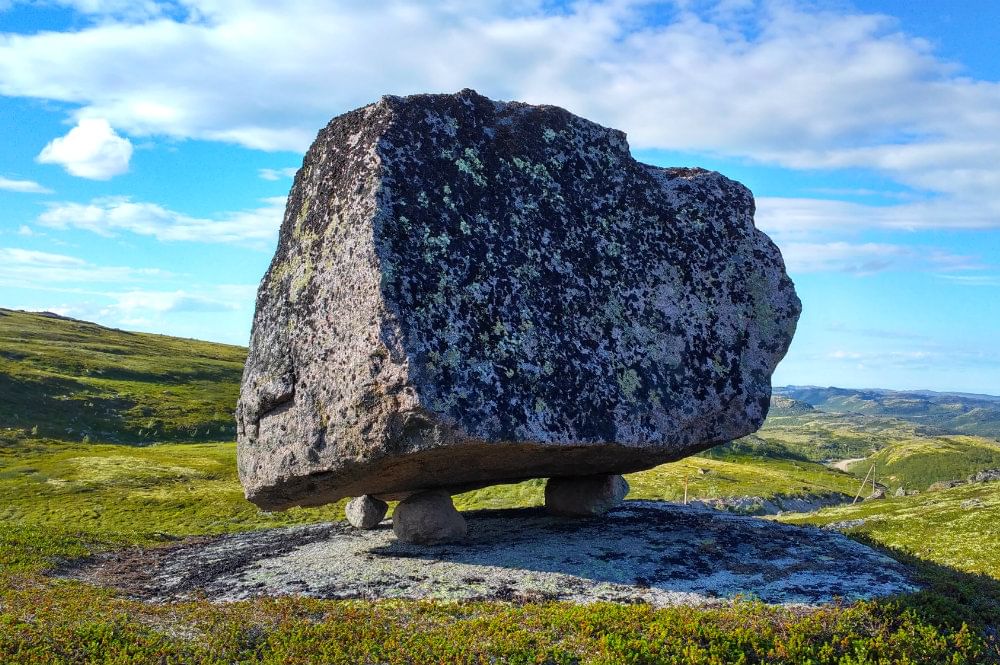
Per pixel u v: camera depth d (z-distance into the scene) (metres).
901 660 10.77
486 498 45.81
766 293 17.27
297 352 14.27
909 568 14.96
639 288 15.80
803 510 69.12
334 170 15.07
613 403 14.52
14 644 10.98
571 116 16.78
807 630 11.40
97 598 14.13
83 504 42.94
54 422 89.94
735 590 13.42
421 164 14.40
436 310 13.32
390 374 12.73
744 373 16.41
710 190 17.78
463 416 12.76
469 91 15.80
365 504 20.58
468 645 11.05
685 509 20.52
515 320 13.98
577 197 15.92
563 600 13.12
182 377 133.25
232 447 85.19
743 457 143.25
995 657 11.36
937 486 75.38
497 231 14.55
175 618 12.54
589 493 19.41
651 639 11.11
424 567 15.44
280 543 19.83
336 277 13.89
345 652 11.06
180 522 38.41
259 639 11.61
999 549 28.08
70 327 166.62
